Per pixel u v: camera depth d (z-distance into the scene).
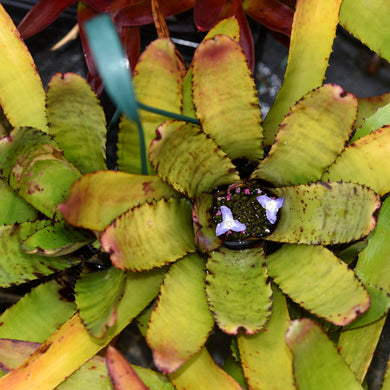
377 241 0.70
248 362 0.66
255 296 0.65
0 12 0.71
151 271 0.68
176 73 0.66
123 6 0.80
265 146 0.75
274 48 0.90
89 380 0.69
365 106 0.77
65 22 0.89
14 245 0.70
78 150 0.70
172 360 0.63
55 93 0.67
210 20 0.76
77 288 0.67
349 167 0.67
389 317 0.81
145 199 0.66
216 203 0.70
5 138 0.64
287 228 0.67
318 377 0.64
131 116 0.53
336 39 0.90
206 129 0.67
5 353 0.69
